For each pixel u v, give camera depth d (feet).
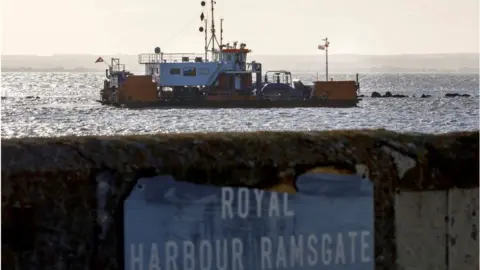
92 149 40.78
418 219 44.47
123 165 40.81
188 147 41.63
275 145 42.57
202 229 41.81
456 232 44.93
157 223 41.14
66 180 40.29
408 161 44.21
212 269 41.96
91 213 40.57
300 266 43.04
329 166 43.19
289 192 42.78
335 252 43.16
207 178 41.68
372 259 43.75
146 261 41.14
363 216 43.65
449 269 45.01
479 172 45.14
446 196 44.83
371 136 44.14
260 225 42.27
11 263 39.91
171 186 41.39
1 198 39.78
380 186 43.88
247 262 42.06
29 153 40.19
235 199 42.09
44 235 40.16
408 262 44.29
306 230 42.91
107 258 40.65
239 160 42.04
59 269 40.29
